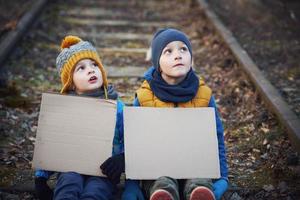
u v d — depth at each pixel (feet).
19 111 15.71
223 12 28.60
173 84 10.61
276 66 20.20
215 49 22.47
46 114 10.24
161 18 28.55
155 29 26.43
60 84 18.40
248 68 18.20
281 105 14.76
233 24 26.35
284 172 12.05
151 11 30.12
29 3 26.76
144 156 9.95
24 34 22.65
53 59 21.12
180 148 10.07
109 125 10.14
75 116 10.21
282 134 13.79
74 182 9.63
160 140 10.07
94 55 10.70
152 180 10.03
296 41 23.58
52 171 10.62
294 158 12.43
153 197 9.17
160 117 10.19
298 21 26.55
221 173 10.35
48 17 26.94
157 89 10.57
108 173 9.87
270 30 25.38
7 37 20.66
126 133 10.04
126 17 28.48
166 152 10.02
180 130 10.16
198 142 10.14
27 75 18.92
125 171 9.86
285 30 25.36
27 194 11.29
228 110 16.37
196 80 10.69
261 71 18.88
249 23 26.63
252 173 12.35
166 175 9.89
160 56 10.48
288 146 13.17
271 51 22.07
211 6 29.37
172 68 10.30
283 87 17.72
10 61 19.80
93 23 26.76
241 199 11.20
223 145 10.58
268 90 16.01
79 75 10.55
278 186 11.59
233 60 20.34
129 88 18.13
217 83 18.84
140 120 10.13
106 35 24.93
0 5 26.50
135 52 22.34
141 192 10.21
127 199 10.01
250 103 16.30
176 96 10.43
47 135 10.19
